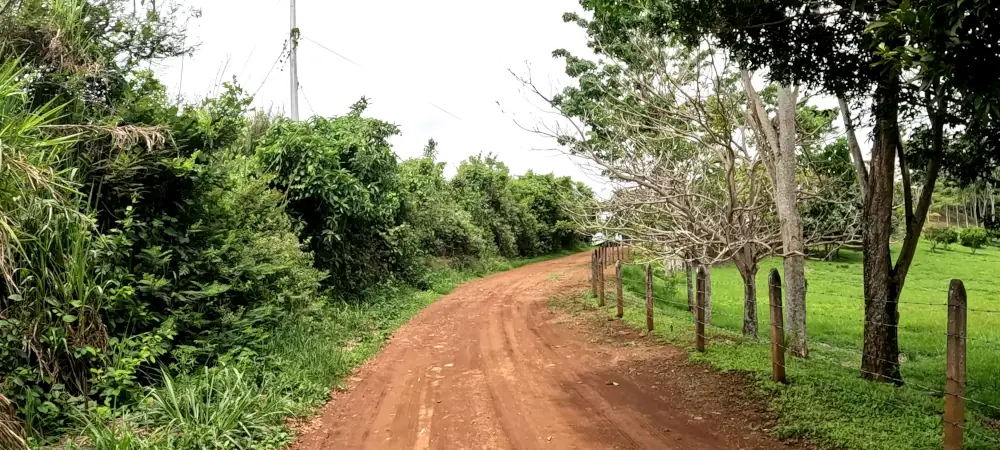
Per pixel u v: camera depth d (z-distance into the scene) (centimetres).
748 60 693
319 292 1205
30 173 439
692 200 1030
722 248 1062
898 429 510
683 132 1005
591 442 534
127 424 501
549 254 4175
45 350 512
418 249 1906
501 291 1853
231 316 756
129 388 559
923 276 2623
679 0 682
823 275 2642
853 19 614
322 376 749
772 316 663
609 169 1030
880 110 677
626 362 837
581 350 941
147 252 666
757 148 1045
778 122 1109
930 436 492
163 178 727
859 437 495
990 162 754
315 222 1302
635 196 1112
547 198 4184
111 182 642
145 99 715
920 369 958
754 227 1063
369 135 1571
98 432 463
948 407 443
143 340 603
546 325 1201
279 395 642
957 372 437
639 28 1058
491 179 3366
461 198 2986
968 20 388
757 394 630
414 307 1470
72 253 534
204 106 830
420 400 690
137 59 744
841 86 656
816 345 1176
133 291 593
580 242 5131
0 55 553
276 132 1323
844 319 1558
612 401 658
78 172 605
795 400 597
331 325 1027
